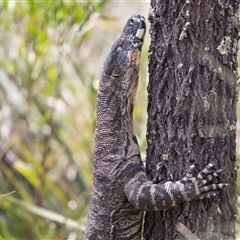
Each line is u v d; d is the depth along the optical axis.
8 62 14.09
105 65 8.65
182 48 7.23
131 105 8.58
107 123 8.48
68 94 16.38
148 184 7.64
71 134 16.09
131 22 8.52
